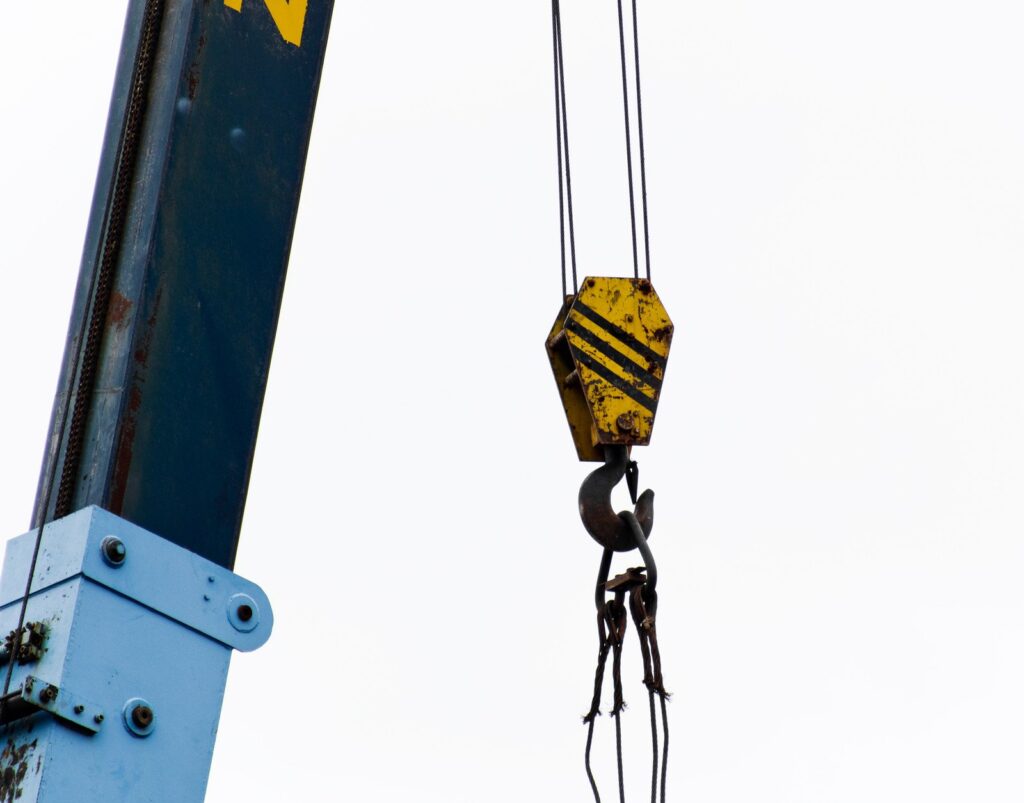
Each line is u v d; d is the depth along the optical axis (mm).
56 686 13469
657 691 15680
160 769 13805
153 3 16859
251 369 16031
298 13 17391
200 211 16125
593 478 16312
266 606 14836
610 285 16906
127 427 15195
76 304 16031
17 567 14453
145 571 14273
